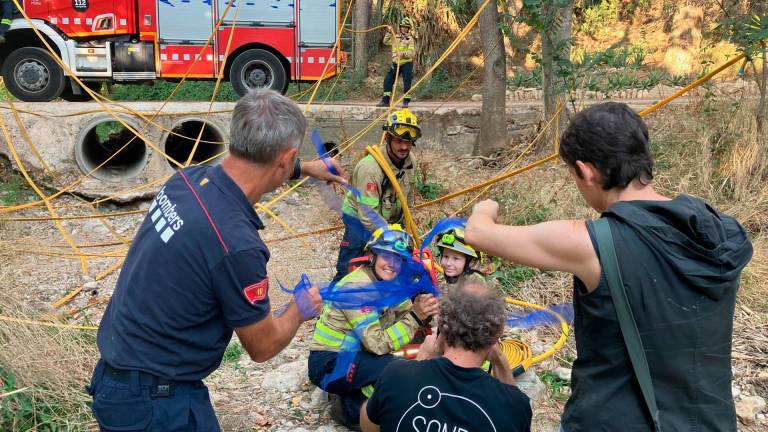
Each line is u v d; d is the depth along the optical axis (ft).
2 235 22.13
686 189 22.80
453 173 28.32
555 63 27.55
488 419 7.21
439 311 7.59
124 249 23.82
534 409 12.83
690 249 5.93
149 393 7.24
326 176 11.93
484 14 31.68
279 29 35.06
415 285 11.05
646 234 5.99
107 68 34.12
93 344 14.84
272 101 7.26
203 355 7.45
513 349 13.87
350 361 11.41
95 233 25.94
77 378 13.23
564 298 17.54
